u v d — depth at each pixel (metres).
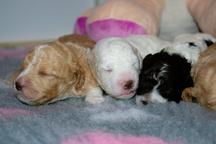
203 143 0.39
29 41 0.90
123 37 0.59
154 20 0.65
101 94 0.52
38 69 0.47
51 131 0.40
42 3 0.89
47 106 0.49
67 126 0.42
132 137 0.39
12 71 0.64
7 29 0.88
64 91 0.50
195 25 0.73
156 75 0.49
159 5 0.70
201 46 0.56
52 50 0.49
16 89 0.47
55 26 0.91
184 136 0.40
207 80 0.47
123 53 0.49
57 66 0.48
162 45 0.57
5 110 0.46
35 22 0.90
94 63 0.51
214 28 0.61
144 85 0.49
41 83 0.47
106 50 0.49
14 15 0.88
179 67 0.50
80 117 0.45
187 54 0.52
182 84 0.50
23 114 0.45
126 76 0.47
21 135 0.40
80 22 0.75
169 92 0.49
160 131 0.41
